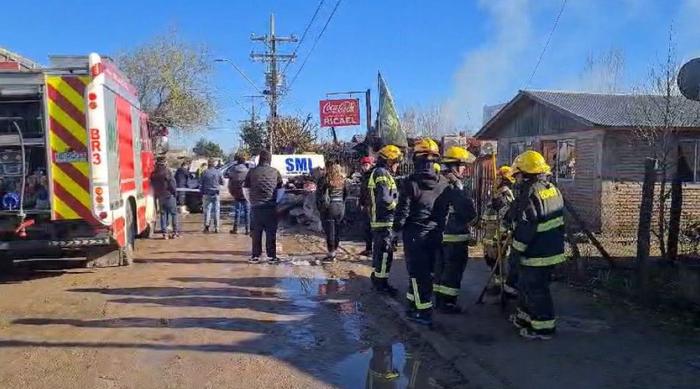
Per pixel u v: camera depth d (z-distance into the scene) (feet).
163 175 47.29
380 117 69.56
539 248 20.22
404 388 17.01
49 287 29.35
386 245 27.48
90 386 16.89
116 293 28.07
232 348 20.30
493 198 27.91
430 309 22.30
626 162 50.01
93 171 29.50
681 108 47.57
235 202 51.78
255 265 35.50
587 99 57.41
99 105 29.35
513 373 17.40
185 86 133.39
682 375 17.01
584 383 16.57
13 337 21.31
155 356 19.42
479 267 32.99
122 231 33.12
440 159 23.97
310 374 18.02
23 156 29.73
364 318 24.17
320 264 35.65
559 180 55.93
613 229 49.78
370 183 27.84
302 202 57.06
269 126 127.75
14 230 29.96
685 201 49.78
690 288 23.93
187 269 34.22
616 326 21.67
